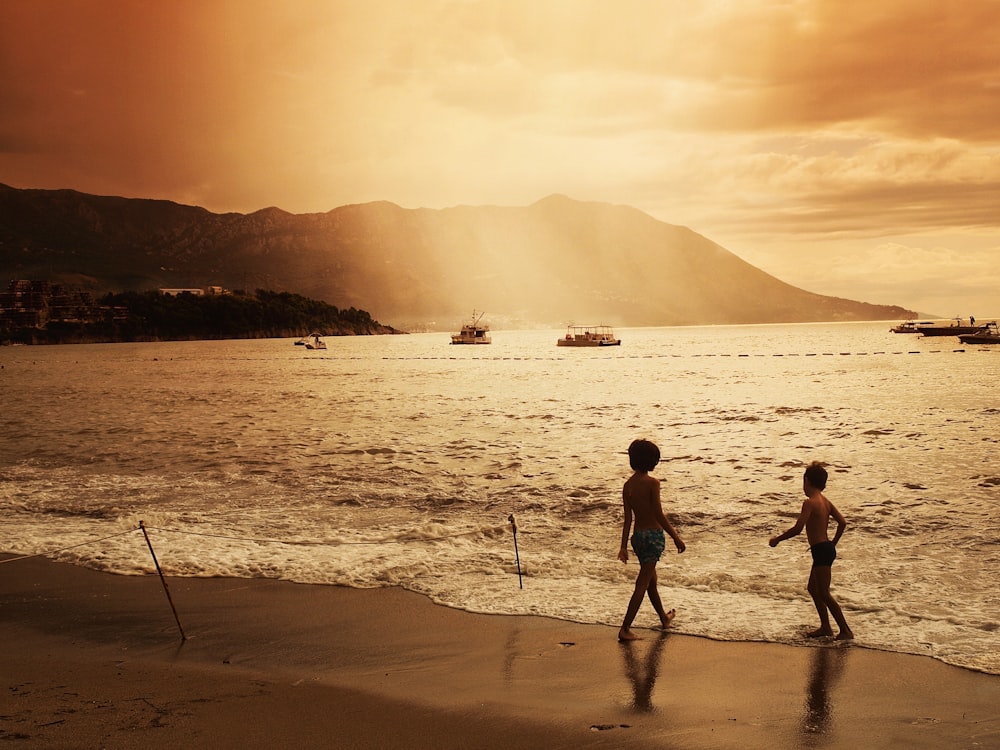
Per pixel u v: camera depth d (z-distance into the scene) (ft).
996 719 18.95
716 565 33.73
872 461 63.00
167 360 483.51
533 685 21.83
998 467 58.54
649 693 21.06
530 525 42.45
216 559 36.09
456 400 144.56
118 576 33.91
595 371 276.00
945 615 26.45
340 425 98.48
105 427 99.14
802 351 445.37
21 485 57.41
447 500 49.73
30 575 34.45
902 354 378.12
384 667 23.48
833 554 24.90
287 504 49.24
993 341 473.67
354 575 33.22
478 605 29.07
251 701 21.12
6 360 524.11
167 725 19.58
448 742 18.60
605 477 57.00
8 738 18.80
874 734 18.38
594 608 28.32
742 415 107.34
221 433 90.33
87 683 22.58
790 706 20.01
